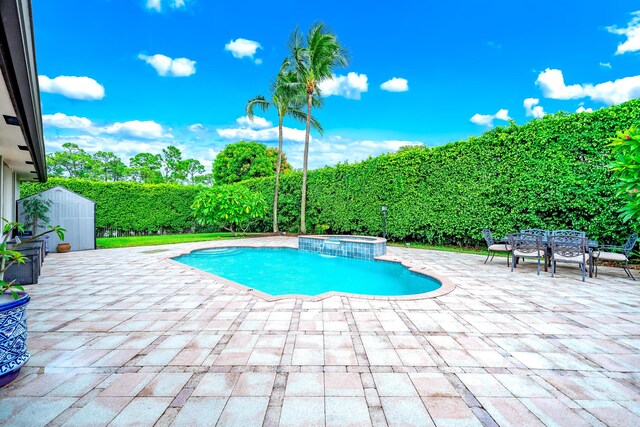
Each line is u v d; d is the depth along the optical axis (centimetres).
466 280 561
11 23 163
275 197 1619
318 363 256
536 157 798
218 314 383
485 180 915
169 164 3541
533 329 331
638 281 547
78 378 234
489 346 289
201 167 3794
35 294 479
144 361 261
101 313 388
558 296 457
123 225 1497
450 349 283
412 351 279
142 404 202
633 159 470
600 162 684
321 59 1406
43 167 736
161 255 914
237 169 2667
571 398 210
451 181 1002
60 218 1016
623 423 185
